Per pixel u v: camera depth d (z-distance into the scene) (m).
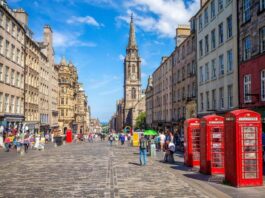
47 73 70.62
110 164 20.88
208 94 38.06
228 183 13.20
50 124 73.25
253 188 12.33
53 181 13.72
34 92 58.31
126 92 150.75
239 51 29.11
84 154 29.80
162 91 68.12
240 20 28.94
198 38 41.81
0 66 40.75
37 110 60.69
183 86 49.97
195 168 18.36
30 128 53.97
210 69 37.16
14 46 46.25
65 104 92.69
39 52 62.53
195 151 19.67
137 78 151.00
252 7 26.48
